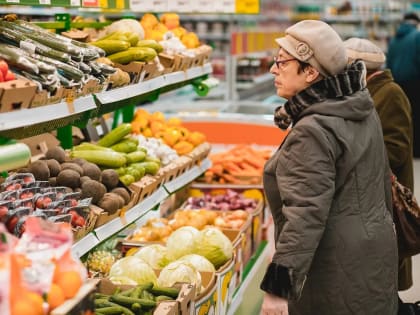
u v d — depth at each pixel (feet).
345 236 9.46
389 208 10.75
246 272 15.38
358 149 9.48
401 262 14.14
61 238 6.47
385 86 14.35
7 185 9.73
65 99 9.68
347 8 50.88
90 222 10.42
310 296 9.74
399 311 13.87
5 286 5.72
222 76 35.04
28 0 9.95
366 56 14.21
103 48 12.98
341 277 9.52
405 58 36.19
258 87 36.47
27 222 6.48
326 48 9.54
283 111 10.03
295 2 48.67
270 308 9.05
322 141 9.11
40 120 8.80
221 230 14.62
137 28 15.23
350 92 9.52
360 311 9.60
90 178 11.57
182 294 9.68
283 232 9.03
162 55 14.76
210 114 24.35
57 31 13.91
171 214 16.47
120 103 14.20
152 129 16.66
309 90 9.50
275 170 9.72
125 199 11.87
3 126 7.97
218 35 38.17
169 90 16.89
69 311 6.22
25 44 10.07
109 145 13.52
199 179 19.27
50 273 6.25
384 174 10.39
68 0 10.92
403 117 14.24
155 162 13.89
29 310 5.89
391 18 56.59
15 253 6.12
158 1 16.33
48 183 10.62
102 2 12.32
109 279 10.46
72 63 10.27
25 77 9.00
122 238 14.47
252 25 40.09
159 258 12.28
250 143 23.48
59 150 11.71
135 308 9.11
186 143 16.40
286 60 9.78
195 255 11.98
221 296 11.99
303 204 8.99
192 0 16.85
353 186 9.53
